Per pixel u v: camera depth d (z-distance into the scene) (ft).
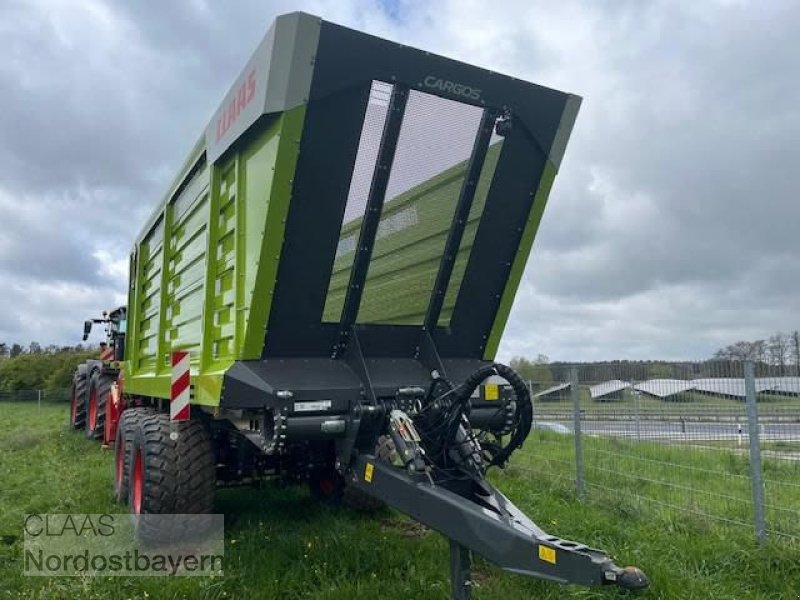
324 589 12.90
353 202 12.73
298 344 13.01
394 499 11.21
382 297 13.66
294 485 21.52
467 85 12.75
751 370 17.03
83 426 42.14
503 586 13.42
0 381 114.93
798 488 17.94
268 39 11.65
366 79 11.86
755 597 13.51
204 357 14.99
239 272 13.25
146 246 24.81
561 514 19.12
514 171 14.21
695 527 17.69
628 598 12.94
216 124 14.92
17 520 18.52
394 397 13.08
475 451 12.18
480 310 15.03
